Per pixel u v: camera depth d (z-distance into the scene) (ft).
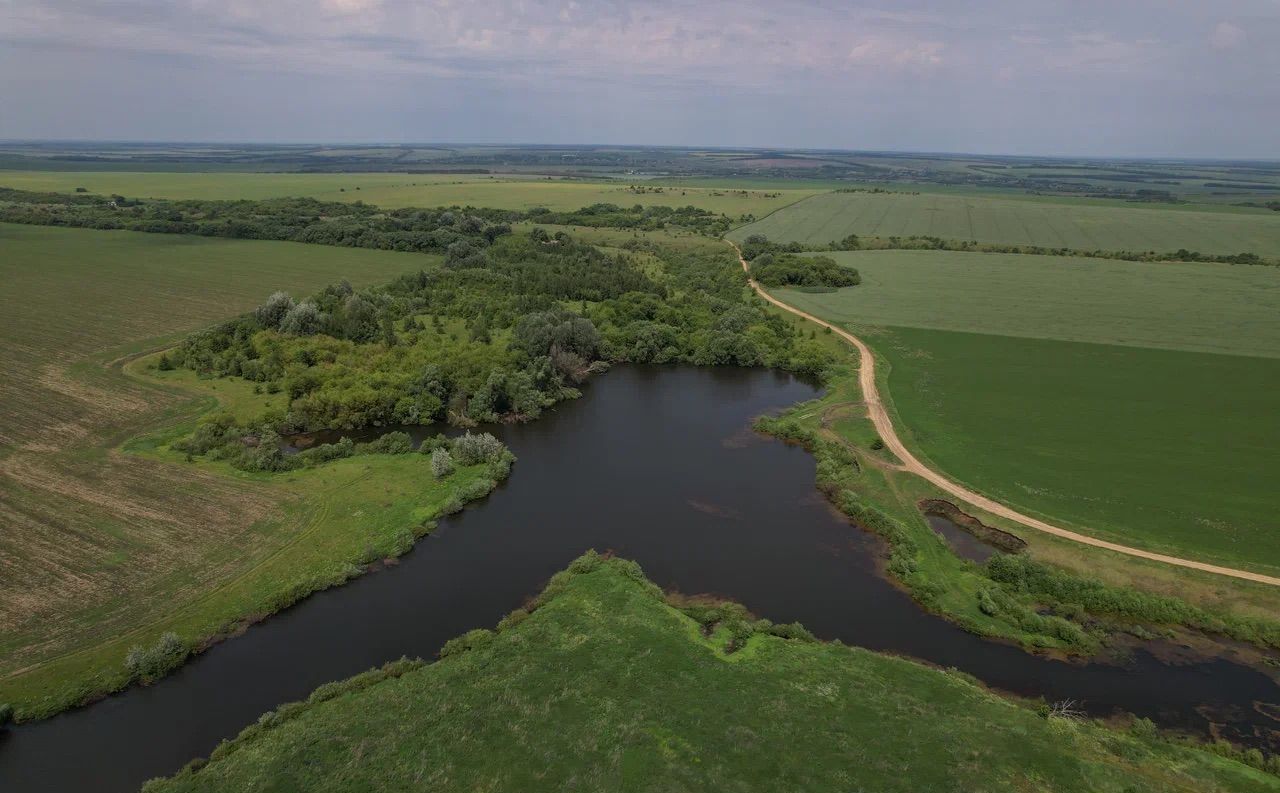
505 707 123.13
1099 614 156.15
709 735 116.16
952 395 281.95
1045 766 110.93
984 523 190.60
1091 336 354.13
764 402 297.74
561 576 166.40
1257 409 258.16
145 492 195.93
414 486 209.97
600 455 242.99
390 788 106.22
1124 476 210.59
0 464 207.31
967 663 141.08
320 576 164.66
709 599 161.99
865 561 178.40
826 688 128.88
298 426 252.01
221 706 127.44
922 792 105.09
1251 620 149.79
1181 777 110.63
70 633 139.95
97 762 114.62
